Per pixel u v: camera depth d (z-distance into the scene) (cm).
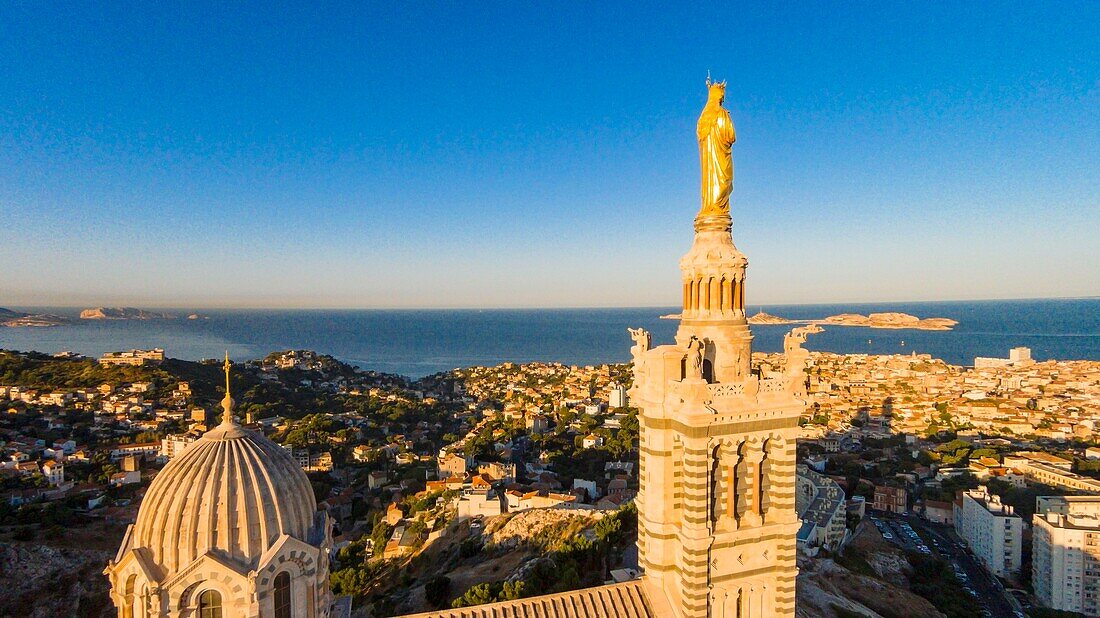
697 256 4641
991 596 17275
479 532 16988
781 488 4634
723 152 4556
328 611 4144
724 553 4550
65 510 18212
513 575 11531
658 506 4641
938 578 17588
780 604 4694
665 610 4584
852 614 11662
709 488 4475
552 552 12244
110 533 16288
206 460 3753
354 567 16800
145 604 3578
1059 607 16938
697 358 4391
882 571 17475
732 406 4416
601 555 10956
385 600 13062
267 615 3700
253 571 3619
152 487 3772
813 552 16025
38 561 14325
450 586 12838
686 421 4291
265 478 3788
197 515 3616
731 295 4675
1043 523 17700
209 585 3588
